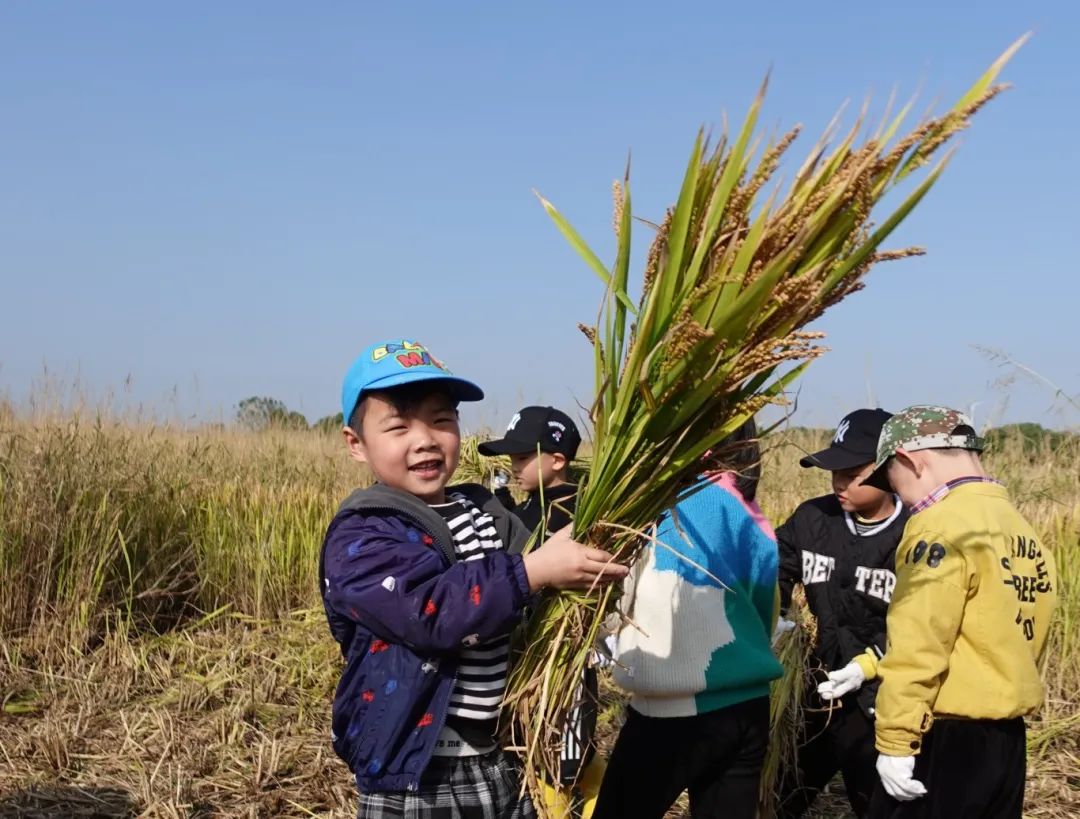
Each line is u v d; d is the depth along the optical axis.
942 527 2.94
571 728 3.03
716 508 3.18
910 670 2.90
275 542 7.80
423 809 2.38
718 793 3.15
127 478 7.55
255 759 4.93
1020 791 3.01
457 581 2.28
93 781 4.68
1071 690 5.39
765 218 2.14
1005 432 8.45
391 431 2.46
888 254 2.14
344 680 2.42
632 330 2.35
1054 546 6.46
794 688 3.87
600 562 2.40
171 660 6.38
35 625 6.57
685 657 3.07
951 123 2.05
